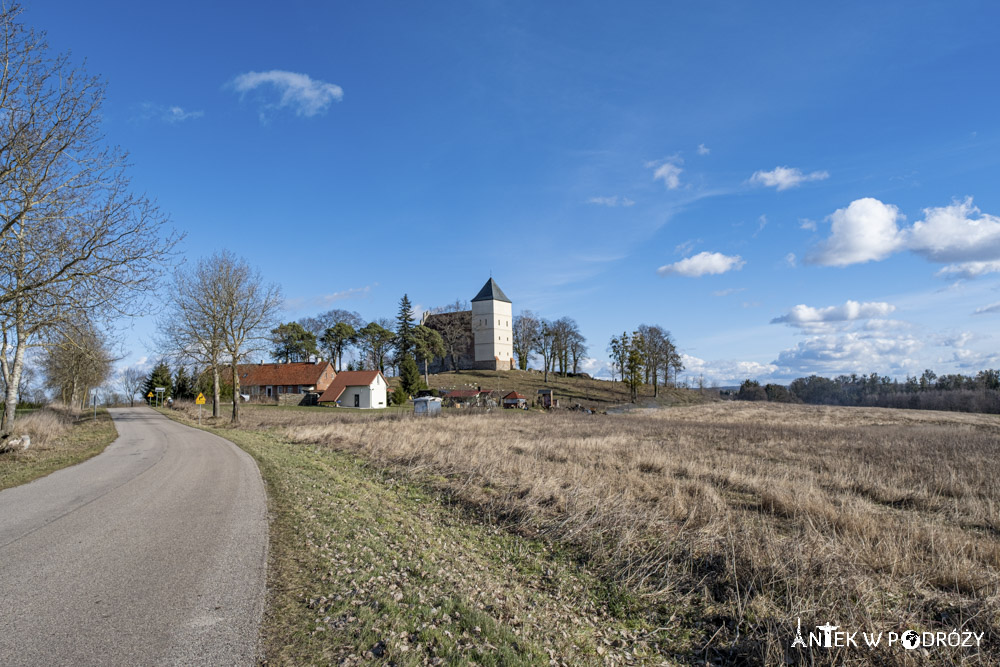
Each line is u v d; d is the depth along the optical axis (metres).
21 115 15.04
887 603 6.50
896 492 13.77
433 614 5.71
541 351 108.12
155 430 32.16
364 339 99.94
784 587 6.85
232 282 42.03
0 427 20.16
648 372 98.19
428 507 11.89
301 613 5.44
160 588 5.93
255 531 8.50
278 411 57.16
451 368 111.38
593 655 5.59
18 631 4.77
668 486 13.41
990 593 6.68
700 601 6.96
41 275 16.31
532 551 9.06
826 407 78.19
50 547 7.41
